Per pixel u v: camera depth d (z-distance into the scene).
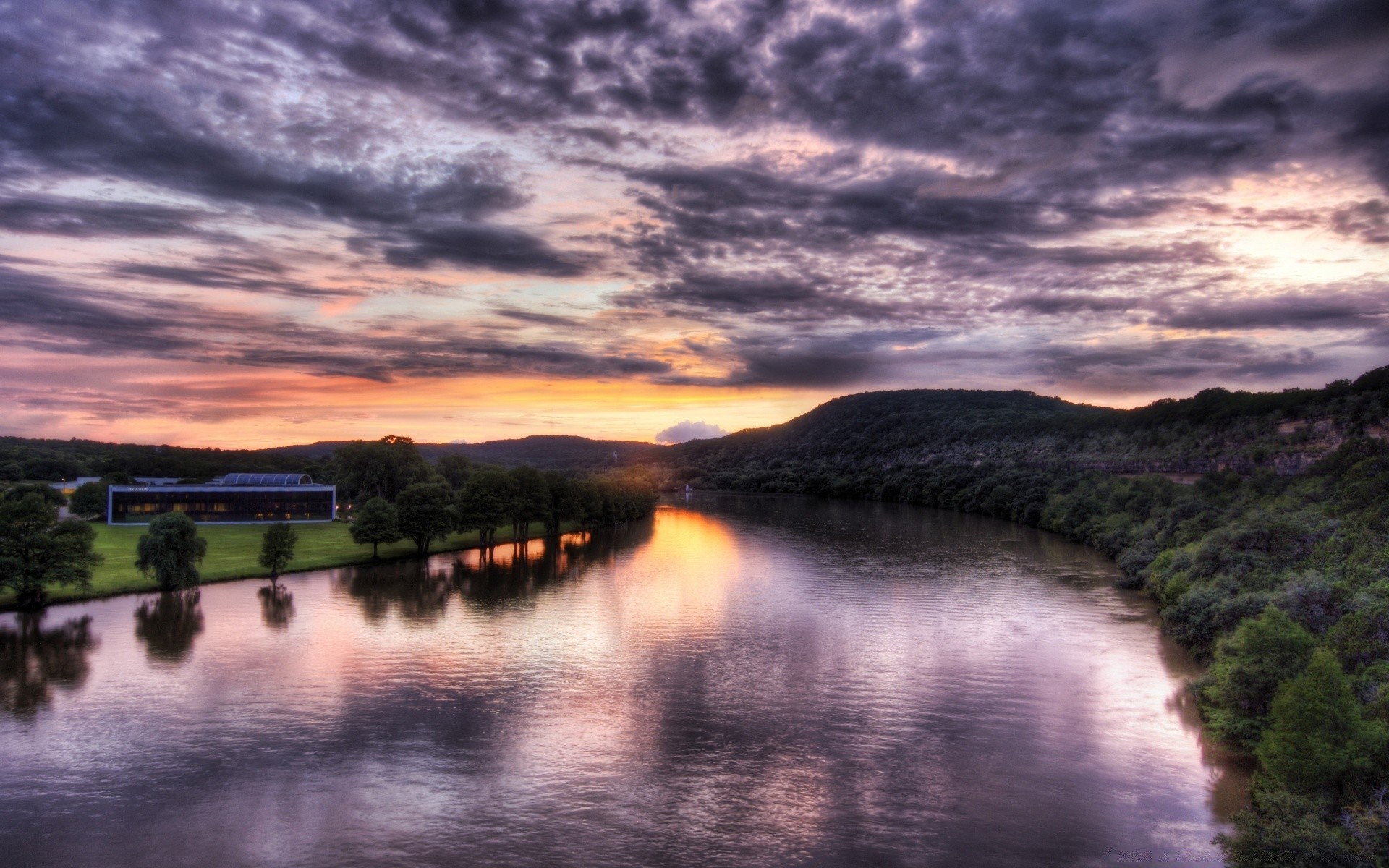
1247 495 141.12
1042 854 52.66
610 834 55.03
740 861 51.84
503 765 65.44
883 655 94.44
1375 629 62.56
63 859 51.97
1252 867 42.53
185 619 111.81
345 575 149.00
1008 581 140.25
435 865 51.38
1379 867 40.19
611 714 76.19
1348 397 180.38
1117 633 103.44
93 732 71.50
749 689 83.06
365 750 68.06
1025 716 75.56
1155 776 63.50
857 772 64.38
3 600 119.06
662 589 135.62
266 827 55.88
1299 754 50.34
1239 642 66.19
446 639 101.50
